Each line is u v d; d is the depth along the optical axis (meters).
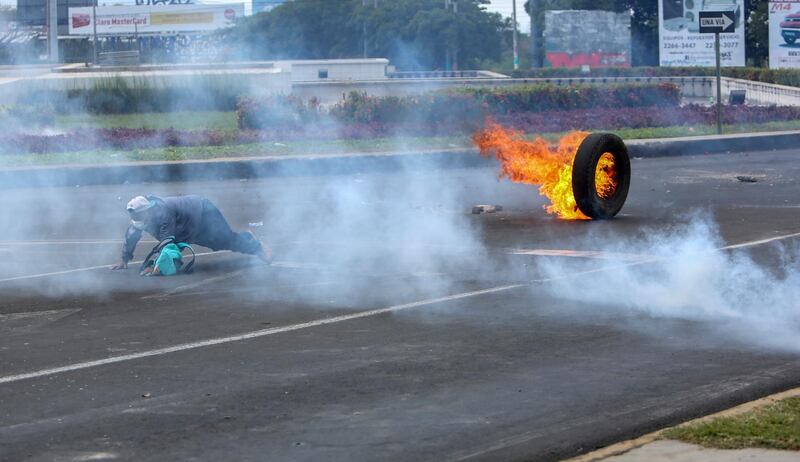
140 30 158.12
